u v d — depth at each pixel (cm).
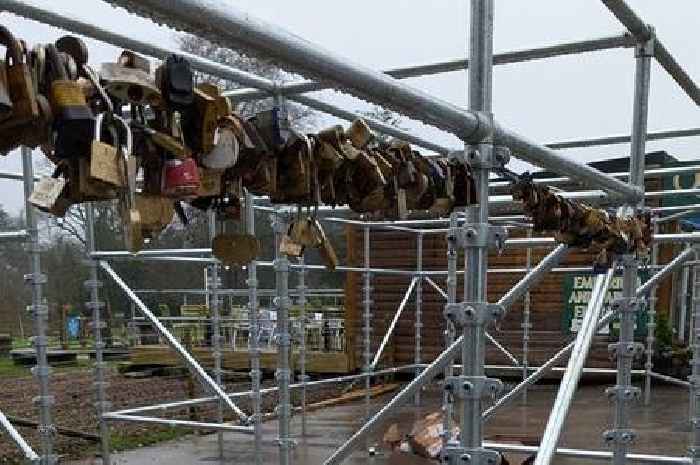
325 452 597
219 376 585
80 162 101
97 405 532
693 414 495
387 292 1079
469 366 170
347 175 153
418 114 150
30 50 95
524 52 283
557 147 438
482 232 169
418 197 169
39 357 366
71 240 1466
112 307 1442
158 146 111
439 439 548
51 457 368
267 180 135
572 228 241
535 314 1011
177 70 106
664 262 945
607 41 269
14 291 1391
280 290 388
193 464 564
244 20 111
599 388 952
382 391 941
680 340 978
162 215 116
